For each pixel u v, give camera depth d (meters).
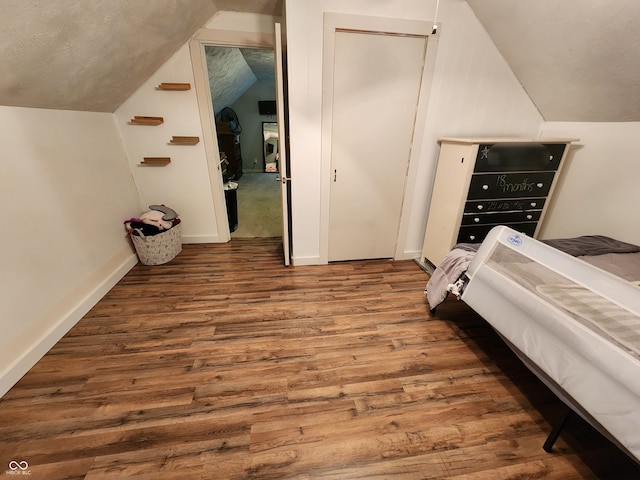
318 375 1.56
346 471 1.13
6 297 1.46
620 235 2.14
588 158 2.30
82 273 2.01
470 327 1.95
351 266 2.74
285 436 1.25
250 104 6.77
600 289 0.98
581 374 1.02
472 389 1.49
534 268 1.21
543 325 1.16
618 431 0.92
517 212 2.33
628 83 1.73
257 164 7.29
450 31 2.11
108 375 1.52
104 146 2.33
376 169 2.47
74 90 1.81
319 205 2.52
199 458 1.16
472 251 1.82
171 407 1.36
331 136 2.29
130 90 2.36
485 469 1.15
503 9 1.89
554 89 2.17
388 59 2.11
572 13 1.58
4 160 1.50
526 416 1.36
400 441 1.24
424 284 2.46
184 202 2.94
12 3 1.03
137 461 1.15
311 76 2.07
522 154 2.12
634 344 0.89
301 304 2.16
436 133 2.42
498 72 2.30
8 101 1.50
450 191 2.30
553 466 1.16
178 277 2.49
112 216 2.40
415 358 1.68
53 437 1.22
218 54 3.05
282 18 2.15
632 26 1.42
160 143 2.66
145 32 1.84
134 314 2.01
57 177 1.84
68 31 1.35
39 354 1.61
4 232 1.47
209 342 1.77
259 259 2.83
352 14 1.94
